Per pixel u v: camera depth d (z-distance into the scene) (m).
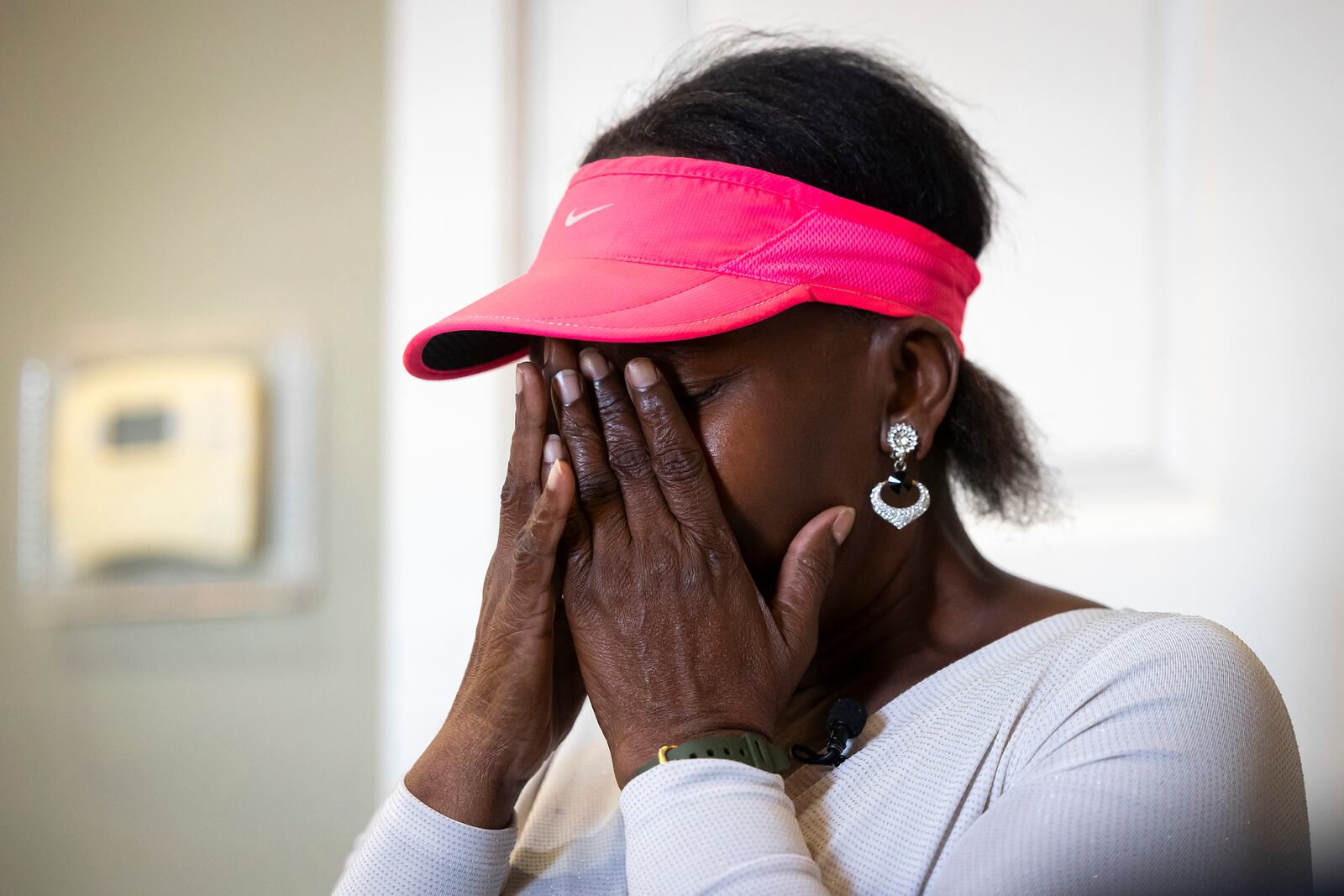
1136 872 0.68
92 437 1.81
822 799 0.80
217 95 1.83
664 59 1.66
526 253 1.69
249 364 1.77
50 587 1.81
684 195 0.83
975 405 0.94
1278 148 1.41
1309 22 1.41
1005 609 0.89
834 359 0.84
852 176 0.86
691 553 0.78
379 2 1.78
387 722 1.64
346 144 1.77
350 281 1.75
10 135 1.90
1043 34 1.51
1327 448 1.37
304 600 1.71
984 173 0.98
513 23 1.70
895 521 0.86
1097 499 1.45
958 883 0.69
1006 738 0.76
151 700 1.76
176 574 1.76
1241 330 1.41
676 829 0.71
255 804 1.70
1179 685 0.73
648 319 0.76
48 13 1.91
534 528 0.79
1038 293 1.49
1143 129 1.47
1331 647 1.35
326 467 1.73
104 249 1.85
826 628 0.90
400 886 0.83
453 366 0.98
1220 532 1.41
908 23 1.56
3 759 1.80
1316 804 1.32
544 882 0.88
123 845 1.74
